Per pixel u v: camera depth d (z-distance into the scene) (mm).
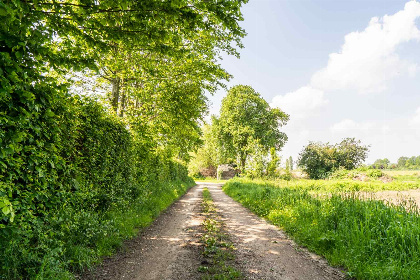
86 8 3904
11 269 3182
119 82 11922
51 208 4418
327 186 20734
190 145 20031
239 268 4652
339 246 5523
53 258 3654
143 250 5613
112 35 4418
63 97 4562
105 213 6762
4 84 3021
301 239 6684
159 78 11266
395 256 4668
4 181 3398
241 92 41438
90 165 6352
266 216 10141
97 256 4828
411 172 45656
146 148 11750
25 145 3816
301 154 42750
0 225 3029
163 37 4660
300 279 4293
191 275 4281
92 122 6348
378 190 20500
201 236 6961
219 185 37188
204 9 4324
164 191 14734
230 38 10273
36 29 3586
